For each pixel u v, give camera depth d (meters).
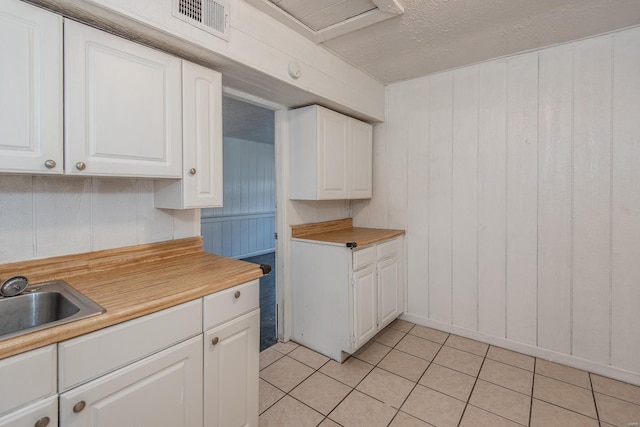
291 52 1.87
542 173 2.21
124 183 1.53
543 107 2.19
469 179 2.50
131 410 1.03
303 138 2.36
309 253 2.37
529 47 2.15
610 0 1.63
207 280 1.31
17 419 0.80
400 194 2.86
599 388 1.90
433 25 1.85
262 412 1.70
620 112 1.95
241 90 2.00
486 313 2.46
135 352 1.04
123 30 1.26
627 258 1.96
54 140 1.05
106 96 1.17
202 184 1.51
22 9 0.98
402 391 1.88
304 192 2.38
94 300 1.07
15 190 1.22
